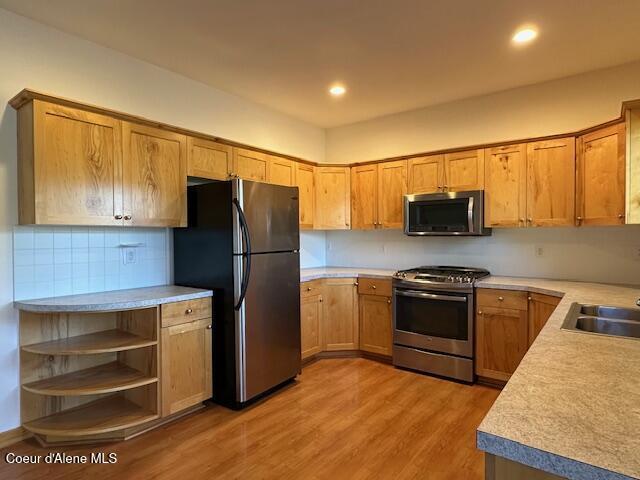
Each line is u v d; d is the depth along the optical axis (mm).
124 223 2549
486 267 3727
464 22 2400
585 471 686
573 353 1312
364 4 2205
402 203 3906
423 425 2521
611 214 2629
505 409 906
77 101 2301
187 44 2684
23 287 2373
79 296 2521
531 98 3438
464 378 3248
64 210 2268
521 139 3213
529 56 2871
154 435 2410
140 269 2971
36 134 2156
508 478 840
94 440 2334
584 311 2111
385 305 3742
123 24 2428
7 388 2309
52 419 2393
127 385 2352
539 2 2186
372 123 4465
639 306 2057
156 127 2744
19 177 2326
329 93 3631
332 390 3109
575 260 3266
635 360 1238
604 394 982
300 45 2699
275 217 3055
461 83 3396
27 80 2371
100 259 2740
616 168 2582
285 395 3012
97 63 2684
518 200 3240
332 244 4836
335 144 4793
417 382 3266
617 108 3053
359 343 3938
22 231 2373
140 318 2584
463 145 3820
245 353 2777
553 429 808
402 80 3320
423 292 3414
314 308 3789
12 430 2318
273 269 3029
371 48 2742
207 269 2908
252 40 2629
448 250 3957
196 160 3012
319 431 2451
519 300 3010
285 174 3869
